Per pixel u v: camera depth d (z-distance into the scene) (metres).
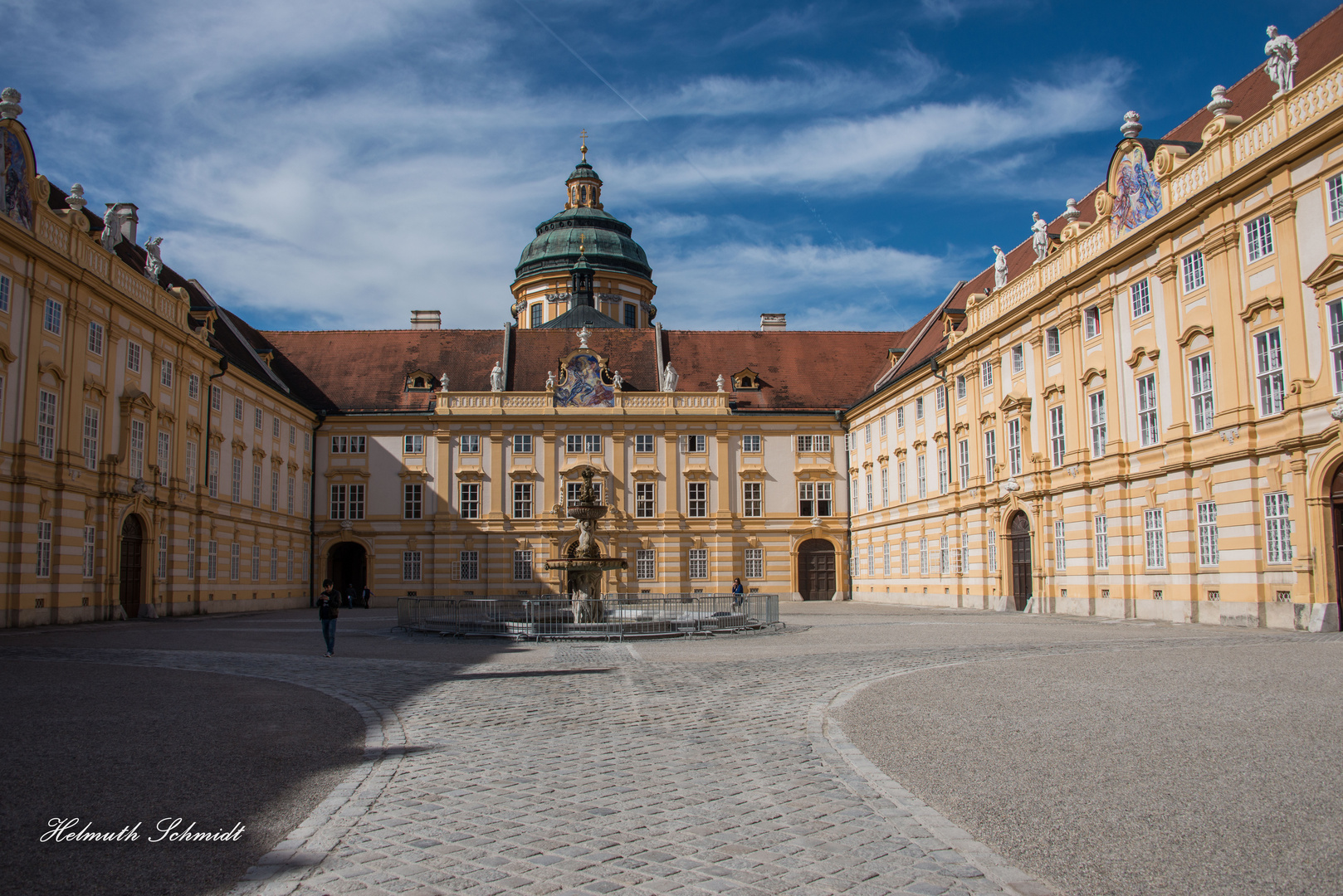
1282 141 28.88
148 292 44.53
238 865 7.91
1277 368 29.83
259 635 33.00
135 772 10.91
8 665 21.72
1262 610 30.16
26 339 35.19
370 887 7.45
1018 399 44.62
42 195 36.25
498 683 19.20
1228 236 31.48
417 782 10.71
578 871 7.80
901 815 9.17
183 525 46.97
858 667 21.00
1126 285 37.41
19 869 7.75
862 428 66.56
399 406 67.31
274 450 59.28
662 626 32.00
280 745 12.54
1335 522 27.73
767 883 7.48
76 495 38.06
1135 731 12.50
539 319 86.31
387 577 65.62
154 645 27.73
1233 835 8.21
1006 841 8.30
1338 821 8.50
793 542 68.06
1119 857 7.79
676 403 68.25
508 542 66.12
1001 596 46.81
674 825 9.02
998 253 48.59
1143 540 36.41
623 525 66.75
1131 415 37.06
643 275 89.50
